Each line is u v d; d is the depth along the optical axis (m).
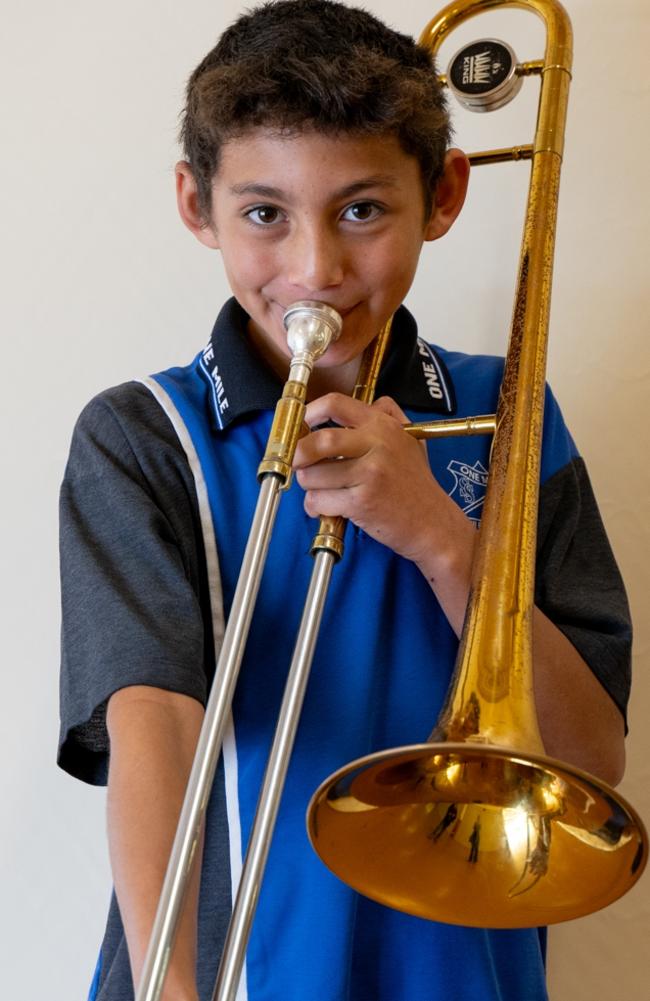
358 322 1.34
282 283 1.32
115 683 1.22
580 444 1.95
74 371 2.00
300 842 1.31
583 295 1.98
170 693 1.22
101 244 2.04
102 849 1.85
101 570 1.32
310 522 1.42
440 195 1.50
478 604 1.15
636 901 1.82
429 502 1.31
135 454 1.43
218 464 1.45
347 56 1.29
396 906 1.11
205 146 1.35
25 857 1.84
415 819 1.10
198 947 1.29
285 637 1.38
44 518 1.95
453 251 1.99
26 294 2.03
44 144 2.08
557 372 1.97
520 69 1.57
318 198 1.28
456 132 2.02
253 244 1.32
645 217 1.99
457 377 1.61
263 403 1.46
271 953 1.28
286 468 1.13
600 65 2.03
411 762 1.05
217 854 1.31
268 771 1.09
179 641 1.26
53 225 2.05
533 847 1.08
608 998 1.80
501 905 1.10
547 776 1.04
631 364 1.96
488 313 1.97
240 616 1.07
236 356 1.49
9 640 1.91
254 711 1.35
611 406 1.95
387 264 1.32
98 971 1.39
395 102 1.28
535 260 1.41
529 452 1.25
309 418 1.31
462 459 1.54
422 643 1.40
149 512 1.37
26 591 1.93
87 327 2.01
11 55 2.12
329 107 1.25
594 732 1.39
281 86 1.25
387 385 1.54
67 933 1.82
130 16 2.12
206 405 1.50
